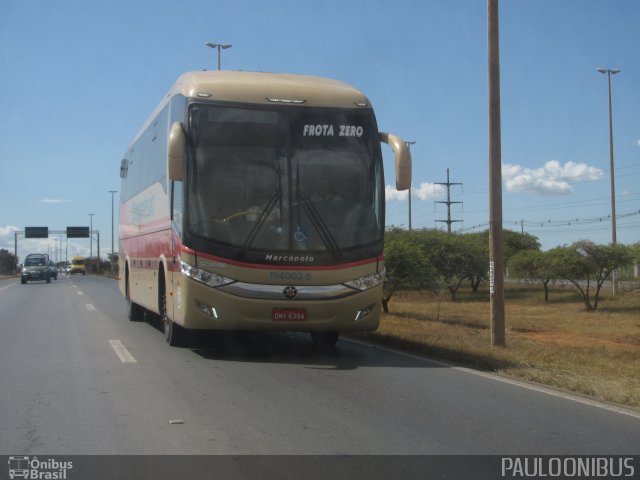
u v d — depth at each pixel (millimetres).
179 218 9805
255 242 9328
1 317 18344
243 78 9992
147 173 13750
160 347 11500
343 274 9547
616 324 23781
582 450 5641
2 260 125438
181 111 9906
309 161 9641
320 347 11812
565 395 7789
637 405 7324
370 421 6527
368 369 9445
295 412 6863
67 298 27672
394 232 34906
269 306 9320
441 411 6953
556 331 21203
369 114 10094
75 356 10539
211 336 12852
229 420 6535
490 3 12570
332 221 9586
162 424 6387
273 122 9641
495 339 12516
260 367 9508
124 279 17609
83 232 92812
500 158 12625
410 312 26000
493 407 7145
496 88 12562
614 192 36625
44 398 7484
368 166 9906
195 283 9250
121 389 7949
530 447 5711
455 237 38125
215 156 9422
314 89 9938
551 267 32594
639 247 32406
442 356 10688
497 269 12562
